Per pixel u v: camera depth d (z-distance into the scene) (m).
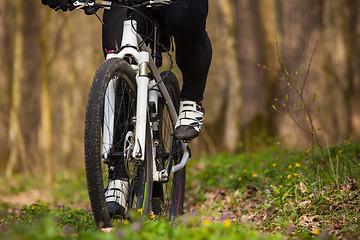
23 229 4.18
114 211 5.08
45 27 25.89
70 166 31.30
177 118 6.23
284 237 5.36
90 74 31.11
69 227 5.45
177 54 5.80
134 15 5.51
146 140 5.47
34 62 33.62
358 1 24.83
